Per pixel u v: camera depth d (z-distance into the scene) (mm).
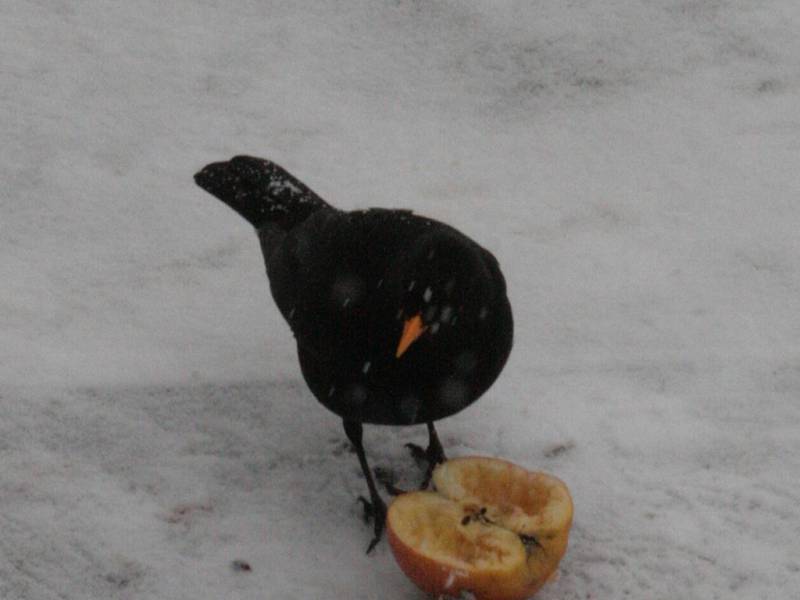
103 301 5691
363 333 4168
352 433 4590
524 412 5047
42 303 5656
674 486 4652
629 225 6035
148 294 5750
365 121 6781
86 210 6223
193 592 4281
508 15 7363
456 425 5016
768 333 5348
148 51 7270
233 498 4703
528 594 3996
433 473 4238
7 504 4652
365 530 4566
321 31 7383
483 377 4336
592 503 4594
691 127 6594
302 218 5086
